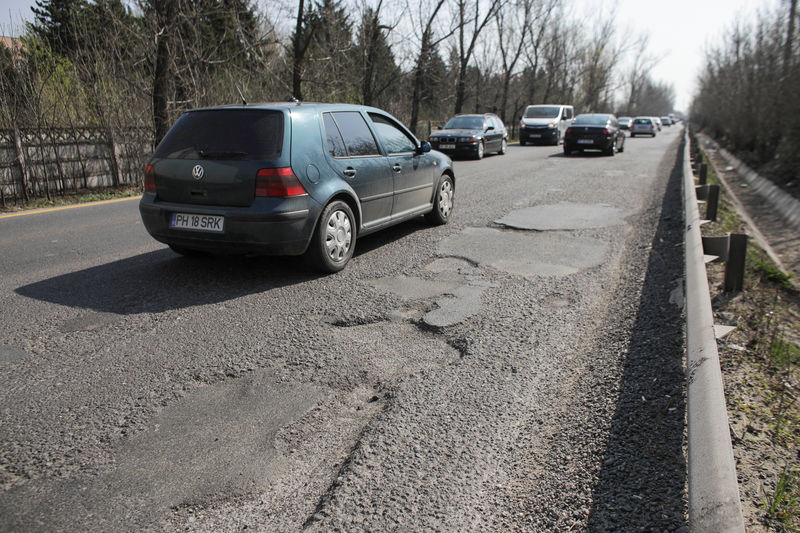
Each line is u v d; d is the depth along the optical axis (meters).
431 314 4.10
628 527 2.01
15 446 2.46
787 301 4.81
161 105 12.23
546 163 17.14
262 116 4.80
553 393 3.00
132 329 3.78
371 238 6.58
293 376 3.12
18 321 3.91
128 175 11.78
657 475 2.29
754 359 3.52
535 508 2.12
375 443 2.50
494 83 38.22
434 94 32.91
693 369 2.74
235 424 2.65
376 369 3.23
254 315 4.04
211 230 4.70
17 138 9.55
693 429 2.25
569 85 53.69
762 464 2.43
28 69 10.26
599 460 2.41
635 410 2.80
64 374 3.12
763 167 15.70
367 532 1.98
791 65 13.27
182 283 4.81
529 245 6.25
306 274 5.10
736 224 8.33
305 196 4.73
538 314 4.14
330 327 3.84
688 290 3.92
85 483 2.22
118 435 2.55
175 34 13.48
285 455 2.42
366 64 22.52
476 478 2.29
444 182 7.29
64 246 6.19
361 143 5.62
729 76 26.42
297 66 19.44
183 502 2.12
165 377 3.10
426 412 2.78
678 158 19.27
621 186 11.38
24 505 2.09
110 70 11.74
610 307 4.30
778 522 2.07
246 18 17.36
